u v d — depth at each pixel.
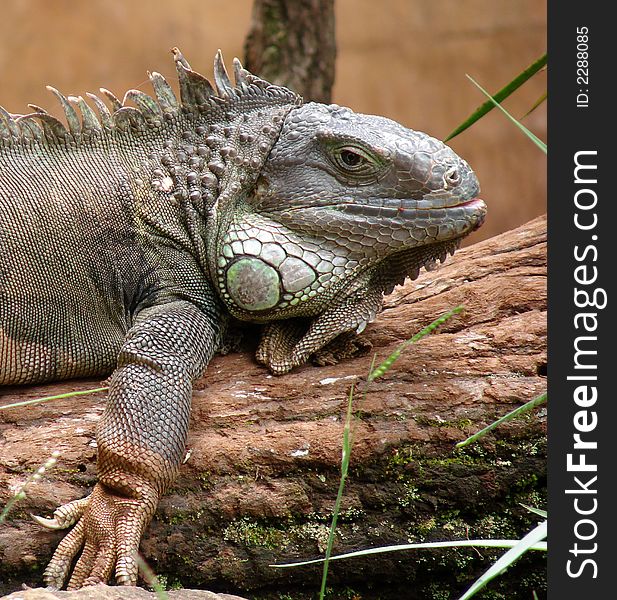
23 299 8.98
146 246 9.16
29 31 29.20
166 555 8.52
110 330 9.24
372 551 7.05
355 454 8.62
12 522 8.40
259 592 8.79
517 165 30.06
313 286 8.78
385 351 9.53
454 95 30.67
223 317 9.32
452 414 8.78
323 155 8.80
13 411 8.98
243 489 8.59
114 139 9.36
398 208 8.64
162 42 29.94
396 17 30.75
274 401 8.95
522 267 10.86
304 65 15.03
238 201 8.98
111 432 8.12
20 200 9.02
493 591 8.93
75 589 7.65
